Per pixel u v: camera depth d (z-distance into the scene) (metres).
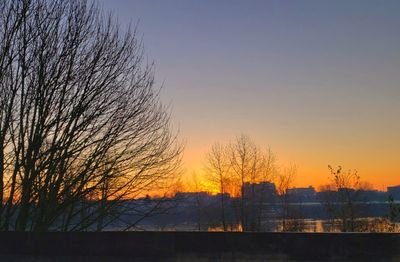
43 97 14.81
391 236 7.84
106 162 16.00
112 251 8.48
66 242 8.62
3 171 14.66
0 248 8.77
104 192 16.39
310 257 7.95
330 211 28.75
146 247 8.41
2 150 14.30
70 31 15.08
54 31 14.96
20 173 14.79
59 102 15.09
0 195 14.29
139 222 16.80
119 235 8.52
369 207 27.41
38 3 14.86
